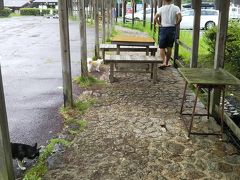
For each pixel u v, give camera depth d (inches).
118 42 334.0
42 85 274.8
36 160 146.8
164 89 253.8
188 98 232.1
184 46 293.9
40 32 716.0
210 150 155.6
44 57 405.1
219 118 187.6
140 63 273.3
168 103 221.3
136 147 157.9
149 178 132.3
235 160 146.6
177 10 303.4
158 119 193.0
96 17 366.0
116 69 280.7
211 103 195.2
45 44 522.6
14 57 404.8
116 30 730.2
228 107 227.6
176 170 138.1
